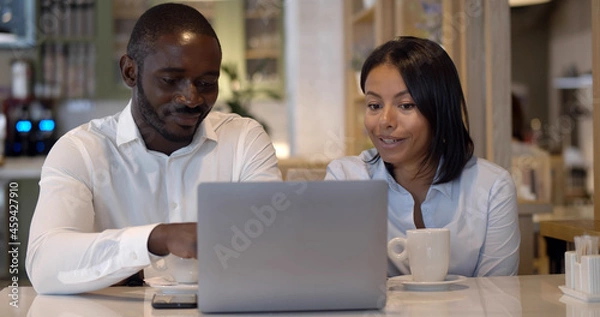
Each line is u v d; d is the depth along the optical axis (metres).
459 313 1.12
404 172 1.69
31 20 4.32
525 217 2.58
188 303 1.18
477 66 2.52
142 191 1.60
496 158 2.43
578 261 1.26
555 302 1.21
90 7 4.50
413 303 1.20
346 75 4.76
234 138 1.70
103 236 1.26
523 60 6.89
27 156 4.28
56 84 4.48
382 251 1.12
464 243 1.67
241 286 1.11
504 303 1.20
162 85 1.43
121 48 4.56
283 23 4.94
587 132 6.15
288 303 1.12
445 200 1.68
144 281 1.43
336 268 1.12
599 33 1.97
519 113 3.91
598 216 1.99
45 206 1.45
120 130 1.58
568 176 6.21
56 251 1.30
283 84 4.97
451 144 1.63
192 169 1.64
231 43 4.85
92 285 1.28
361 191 1.11
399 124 1.58
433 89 1.58
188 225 1.24
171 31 1.42
